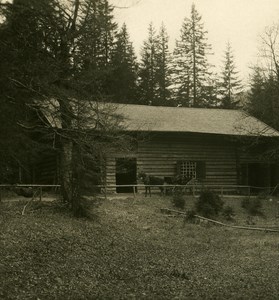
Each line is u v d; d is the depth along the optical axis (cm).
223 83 6862
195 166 3133
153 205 2447
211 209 2338
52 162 2766
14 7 1435
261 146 3319
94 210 2036
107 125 1641
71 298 936
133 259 1402
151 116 3153
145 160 2972
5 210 1817
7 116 1546
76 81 1611
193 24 6297
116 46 4522
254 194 3225
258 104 3738
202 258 1480
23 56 1534
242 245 1716
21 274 1070
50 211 1847
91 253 1414
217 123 3244
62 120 1595
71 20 1675
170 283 1126
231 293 1032
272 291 1052
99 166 1844
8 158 1848
